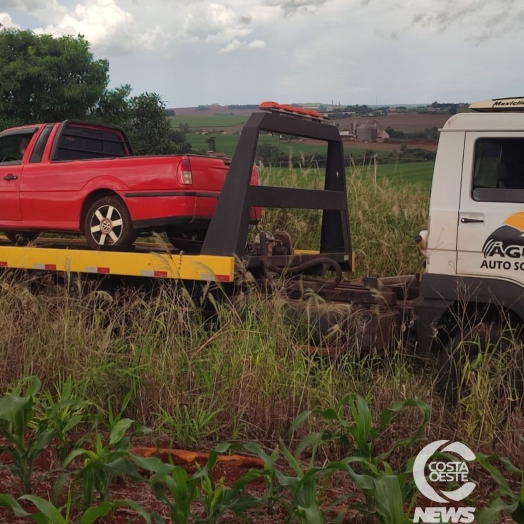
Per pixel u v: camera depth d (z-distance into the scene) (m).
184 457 5.11
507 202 6.18
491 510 3.39
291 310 6.87
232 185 7.12
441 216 6.36
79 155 9.21
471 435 5.54
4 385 6.20
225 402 5.74
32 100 23.94
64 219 8.62
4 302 7.05
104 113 24.61
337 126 8.52
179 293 7.22
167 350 6.07
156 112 24.72
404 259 10.49
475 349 6.25
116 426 4.16
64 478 4.01
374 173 12.02
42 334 6.53
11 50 23.84
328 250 8.69
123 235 8.13
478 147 6.28
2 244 10.11
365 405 4.32
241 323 6.38
